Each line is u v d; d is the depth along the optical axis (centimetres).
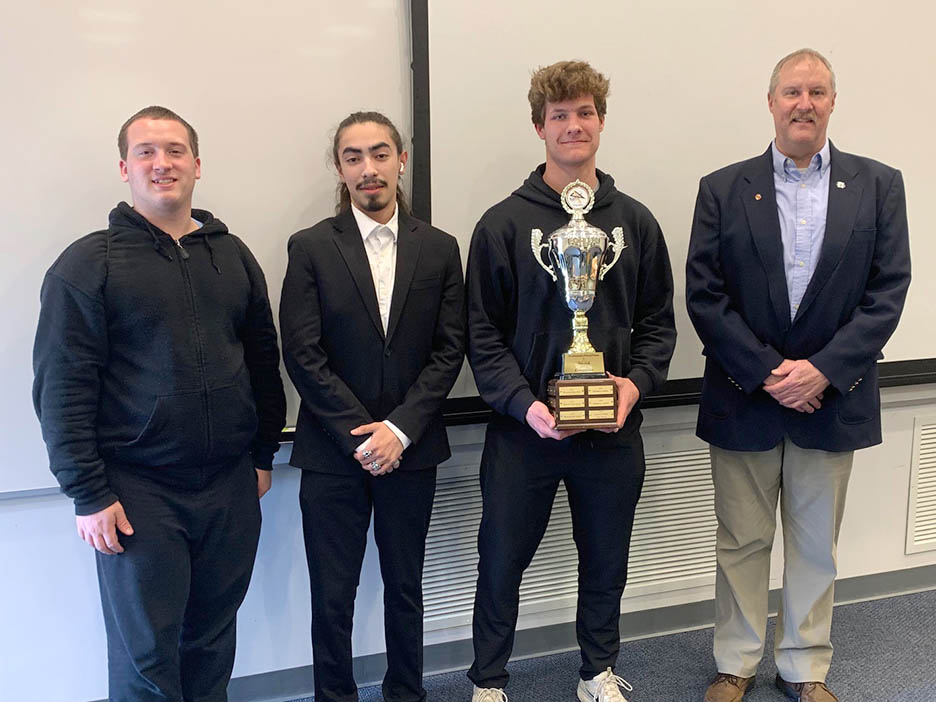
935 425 242
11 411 170
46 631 180
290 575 195
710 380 187
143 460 141
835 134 220
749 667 189
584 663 185
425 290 166
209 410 144
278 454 189
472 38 186
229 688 194
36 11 160
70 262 136
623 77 200
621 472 172
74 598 181
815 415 174
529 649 216
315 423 165
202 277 146
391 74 185
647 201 208
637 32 199
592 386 156
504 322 176
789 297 173
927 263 233
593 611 182
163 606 142
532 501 173
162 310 140
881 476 239
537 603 214
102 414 141
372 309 162
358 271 162
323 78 180
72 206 168
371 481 167
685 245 213
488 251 169
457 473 203
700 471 225
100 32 165
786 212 174
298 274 161
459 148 189
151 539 141
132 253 140
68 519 178
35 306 169
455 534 205
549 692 196
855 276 170
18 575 176
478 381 170
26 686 180
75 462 134
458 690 198
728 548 190
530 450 170
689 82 206
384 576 174
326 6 178
